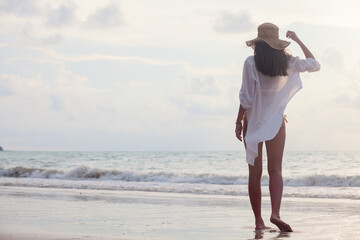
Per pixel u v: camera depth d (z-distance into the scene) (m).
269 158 3.61
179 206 5.92
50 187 10.26
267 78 3.56
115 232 3.41
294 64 3.60
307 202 6.88
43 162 41.81
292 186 12.23
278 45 3.54
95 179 15.18
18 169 16.66
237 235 3.31
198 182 13.73
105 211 5.11
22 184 10.86
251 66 3.58
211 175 13.79
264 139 3.52
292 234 3.32
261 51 3.55
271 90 3.57
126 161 43.75
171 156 53.81
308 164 36.69
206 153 66.19
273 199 3.54
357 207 5.91
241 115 3.70
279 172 3.59
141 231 3.50
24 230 3.38
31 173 16.34
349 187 11.04
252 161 3.57
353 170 28.16
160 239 3.09
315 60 3.65
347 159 44.84
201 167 34.75
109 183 12.15
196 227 3.78
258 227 3.61
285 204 6.47
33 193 8.01
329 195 8.37
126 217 4.53
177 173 14.60
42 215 4.54
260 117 3.56
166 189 9.67
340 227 3.72
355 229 3.58
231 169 31.89
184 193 8.84
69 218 4.32
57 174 15.99
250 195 3.66
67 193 8.21
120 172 15.14
